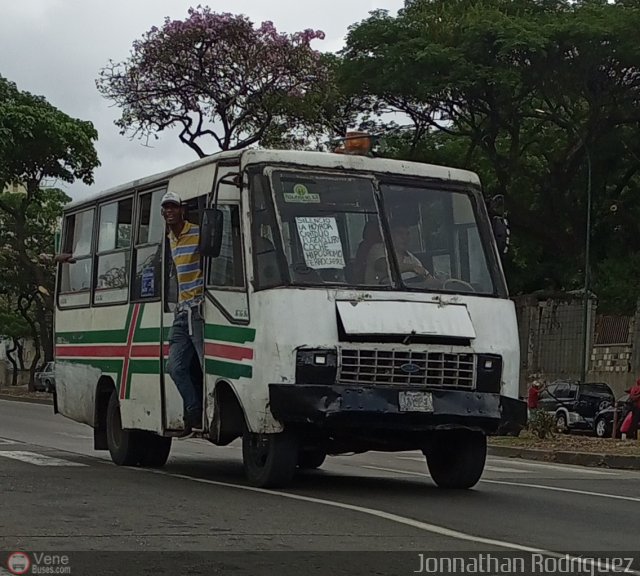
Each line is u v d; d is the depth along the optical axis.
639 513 10.03
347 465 15.56
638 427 23.84
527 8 34.97
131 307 12.81
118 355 13.09
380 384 9.88
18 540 7.29
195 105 30.02
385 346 9.93
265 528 8.09
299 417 9.68
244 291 10.27
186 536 7.64
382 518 8.74
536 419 22.47
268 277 10.05
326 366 9.77
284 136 31.66
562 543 7.99
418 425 9.93
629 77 33.25
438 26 32.91
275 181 10.34
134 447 13.11
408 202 10.74
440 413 9.96
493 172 37.72
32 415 27.83
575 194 36.78
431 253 10.64
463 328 10.22
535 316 35.50
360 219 10.46
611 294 34.94
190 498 9.69
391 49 32.38
